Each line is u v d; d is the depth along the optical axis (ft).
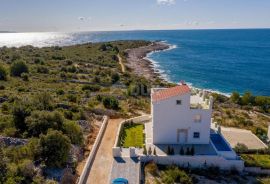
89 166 115.65
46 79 287.48
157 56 572.92
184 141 133.90
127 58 509.76
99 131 144.77
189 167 121.19
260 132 161.68
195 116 130.62
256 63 510.58
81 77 307.78
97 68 377.50
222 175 117.60
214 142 137.28
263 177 118.32
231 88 335.67
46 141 106.93
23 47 622.13
